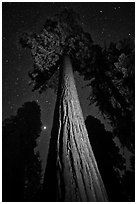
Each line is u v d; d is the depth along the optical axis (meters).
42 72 9.82
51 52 9.39
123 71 7.95
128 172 8.98
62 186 3.07
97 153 9.55
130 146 8.87
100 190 3.36
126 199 8.11
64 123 4.61
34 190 10.68
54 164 3.55
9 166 10.05
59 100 5.71
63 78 6.89
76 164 3.52
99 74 10.48
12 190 9.39
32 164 11.46
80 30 10.50
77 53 9.81
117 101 9.82
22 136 11.48
